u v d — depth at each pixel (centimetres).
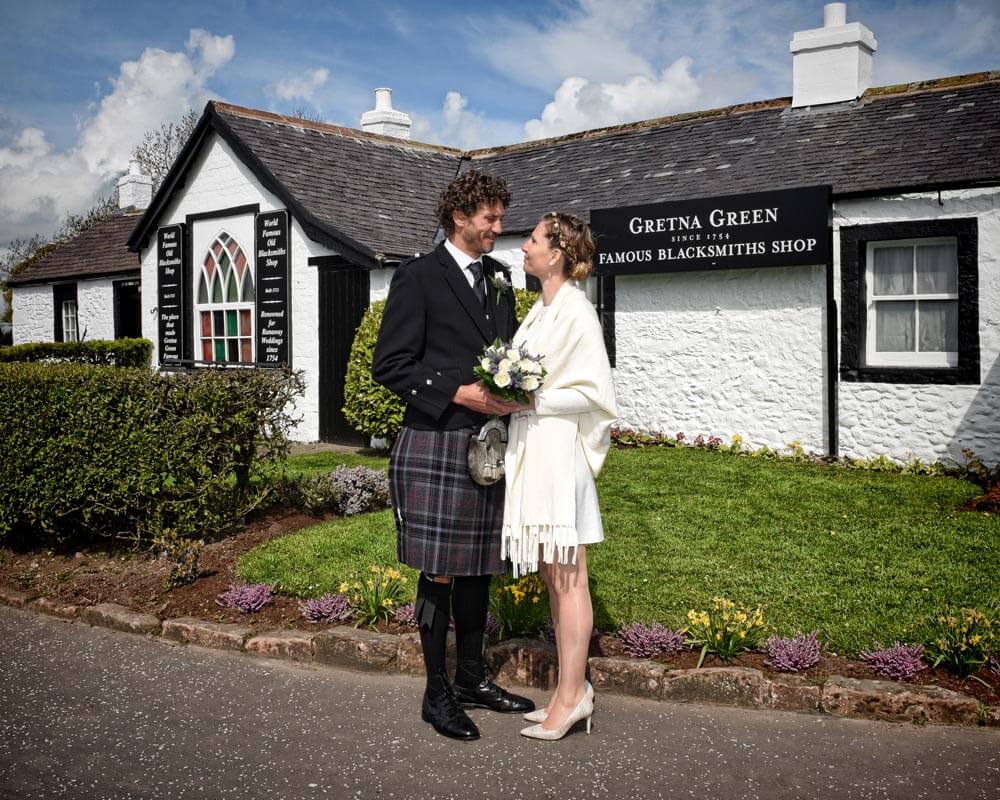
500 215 359
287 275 1260
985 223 869
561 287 351
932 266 922
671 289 1070
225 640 463
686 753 338
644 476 815
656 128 1335
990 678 382
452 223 360
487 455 340
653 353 1089
